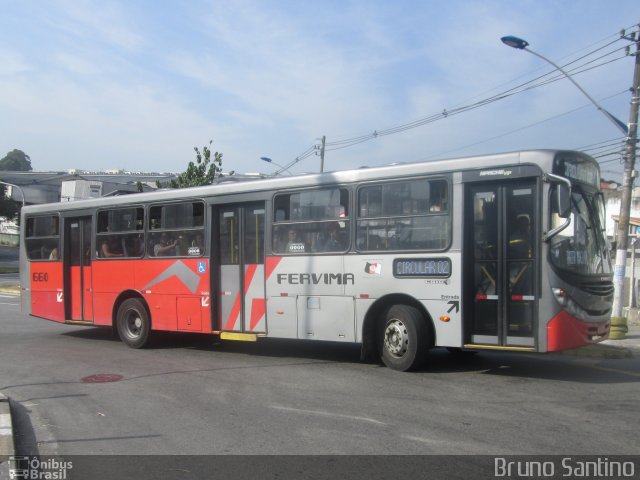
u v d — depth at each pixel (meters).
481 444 5.46
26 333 14.35
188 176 26.05
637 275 17.73
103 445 5.65
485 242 8.25
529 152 7.95
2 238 83.31
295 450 5.39
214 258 10.80
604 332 8.43
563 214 7.51
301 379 8.41
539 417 6.34
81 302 12.94
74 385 8.25
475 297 8.28
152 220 11.72
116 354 11.05
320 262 9.48
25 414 6.78
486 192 8.29
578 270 8.00
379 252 8.92
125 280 12.08
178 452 5.42
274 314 9.98
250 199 10.34
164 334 12.27
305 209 9.73
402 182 8.81
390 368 8.95
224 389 7.86
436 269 8.42
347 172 9.34
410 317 8.61
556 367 9.29
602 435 5.70
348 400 7.16
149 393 7.70
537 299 7.80
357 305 9.10
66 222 13.29
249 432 5.96
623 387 7.80
